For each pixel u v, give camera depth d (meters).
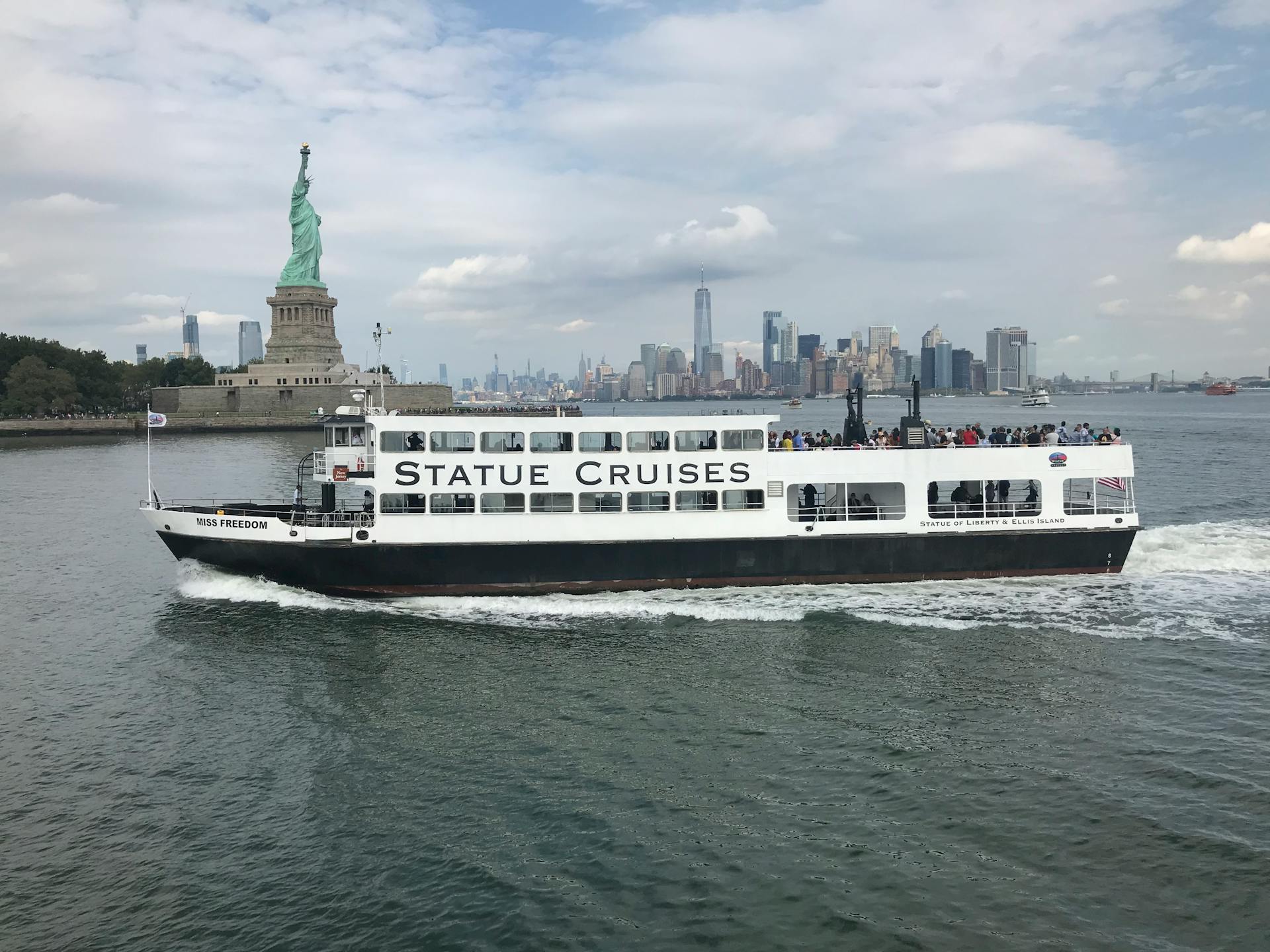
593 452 45.59
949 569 48.00
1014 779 27.05
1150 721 30.89
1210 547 54.28
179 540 47.25
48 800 26.17
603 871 22.86
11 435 189.00
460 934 20.62
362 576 45.28
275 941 20.41
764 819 25.14
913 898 21.69
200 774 27.81
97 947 20.17
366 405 47.31
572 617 42.56
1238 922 20.58
